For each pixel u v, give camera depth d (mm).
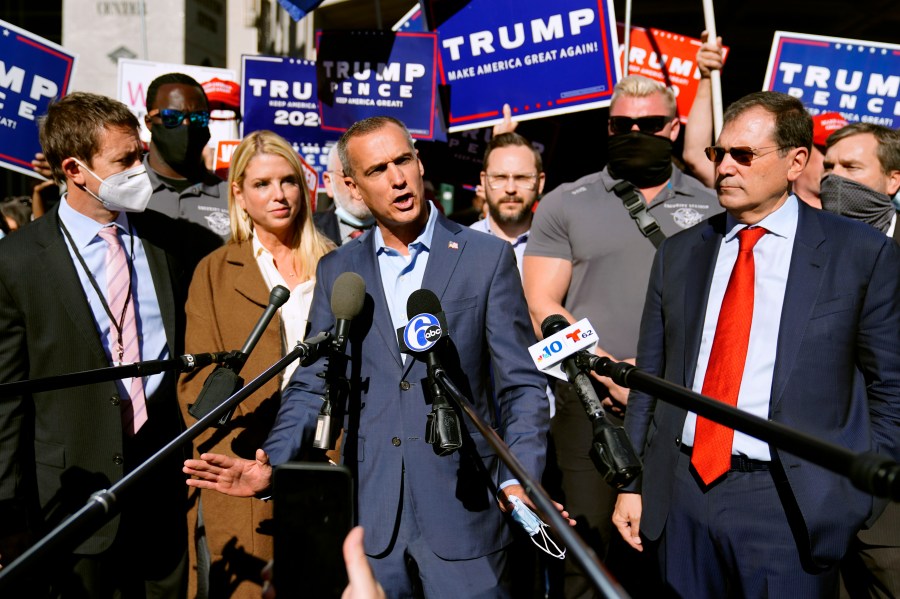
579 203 3949
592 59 4828
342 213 4613
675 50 5371
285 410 2713
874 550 3225
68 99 3174
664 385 1718
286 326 3340
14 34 4844
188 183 4434
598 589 1173
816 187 4434
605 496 3875
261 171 3355
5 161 4859
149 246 3410
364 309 2705
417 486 2574
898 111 4871
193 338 3270
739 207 2666
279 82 5473
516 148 4570
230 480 2424
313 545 1358
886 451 2506
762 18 9047
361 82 5027
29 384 2271
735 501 2586
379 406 2635
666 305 2908
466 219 6727
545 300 3943
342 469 1372
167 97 4352
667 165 3955
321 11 9484
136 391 3213
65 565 3037
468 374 2643
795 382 2523
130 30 7477
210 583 3178
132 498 3217
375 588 1236
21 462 3053
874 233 2604
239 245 3434
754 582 2564
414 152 2686
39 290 3068
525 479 1536
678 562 2732
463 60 5051
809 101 4938
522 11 4906
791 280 2592
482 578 2547
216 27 8367
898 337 2518
